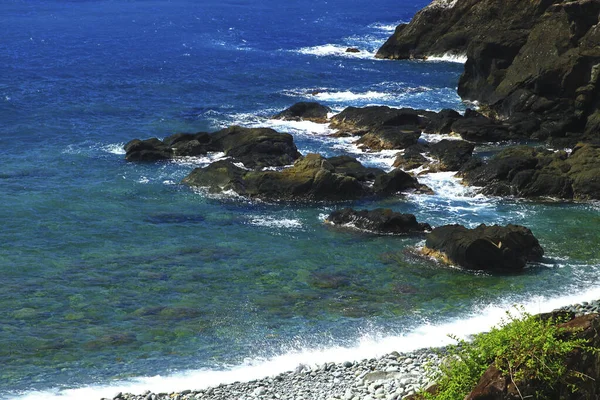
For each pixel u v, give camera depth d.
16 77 70.81
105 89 66.12
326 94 64.56
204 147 47.28
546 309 27.84
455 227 33.09
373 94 64.62
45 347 25.38
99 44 93.44
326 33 104.19
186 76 72.06
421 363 23.70
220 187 40.78
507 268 31.41
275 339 26.02
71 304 28.48
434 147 45.62
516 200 39.72
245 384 22.84
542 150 44.09
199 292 29.61
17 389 22.83
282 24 114.69
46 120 55.38
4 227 35.78
